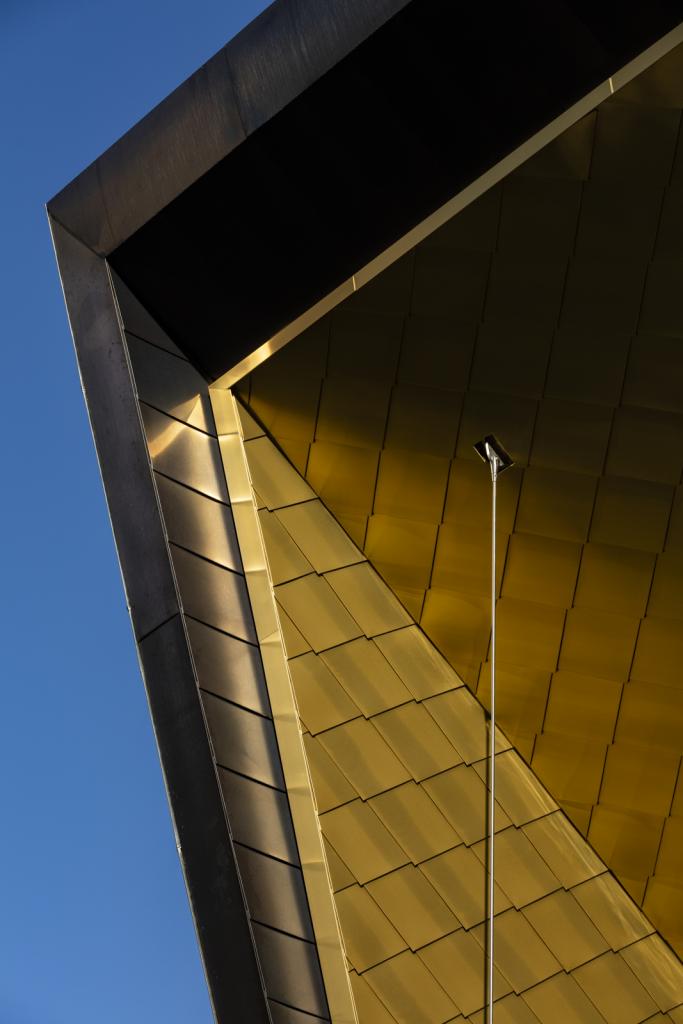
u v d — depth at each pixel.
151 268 12.72
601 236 12.73
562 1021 13.26
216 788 11.60
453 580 14.33
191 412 13.31
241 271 12.62
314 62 11.14
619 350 13.16
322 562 14.16
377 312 13.30
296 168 11.73
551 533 13.88
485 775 14.37
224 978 11.76
